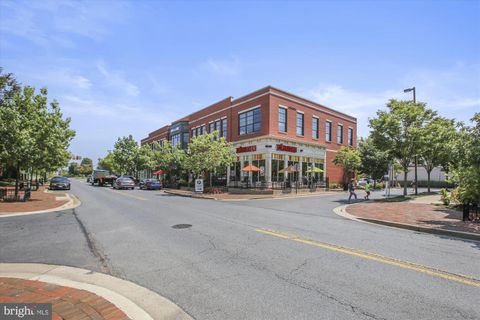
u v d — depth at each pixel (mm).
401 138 21547
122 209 14250
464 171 11258
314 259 5938
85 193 26406
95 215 12109
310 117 33875
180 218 11352
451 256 6270
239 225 9797
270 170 28516
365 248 6844
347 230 9086
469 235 8195
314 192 29922
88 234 8312
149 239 7688
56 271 5180
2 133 14719
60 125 23125
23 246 6938
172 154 38719
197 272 5172
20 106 16703
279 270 5281
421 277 4973
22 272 5117
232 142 31375
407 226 9672
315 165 33938
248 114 31953
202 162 26656
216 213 12922
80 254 6270
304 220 11047
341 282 4727
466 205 10539
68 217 11508
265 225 9828
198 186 26125
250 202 19031
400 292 4352
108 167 79938
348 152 34875
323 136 35688
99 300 3922
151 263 5668
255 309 3803
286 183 28859
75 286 4422
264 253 6359
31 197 19672
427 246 7137
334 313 3697
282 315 3641
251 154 30531
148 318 3494
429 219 10891
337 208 15328
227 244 7148
